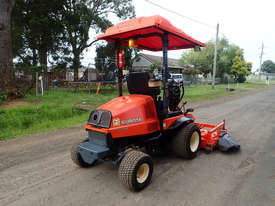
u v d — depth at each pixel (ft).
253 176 11.84
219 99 49.60
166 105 12.75
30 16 45.11
